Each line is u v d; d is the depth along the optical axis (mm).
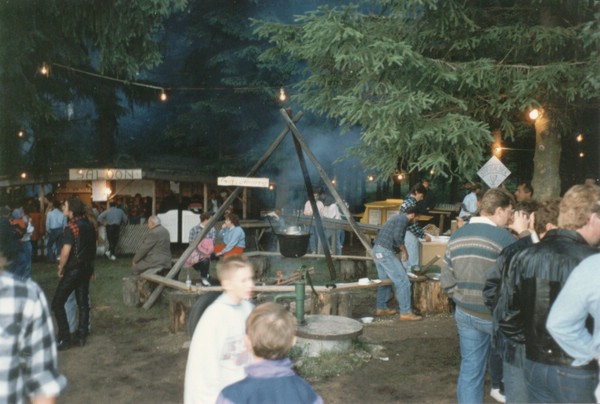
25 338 2402
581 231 3096
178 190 18156
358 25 9430
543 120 10375
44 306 2486
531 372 3072
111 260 14609
